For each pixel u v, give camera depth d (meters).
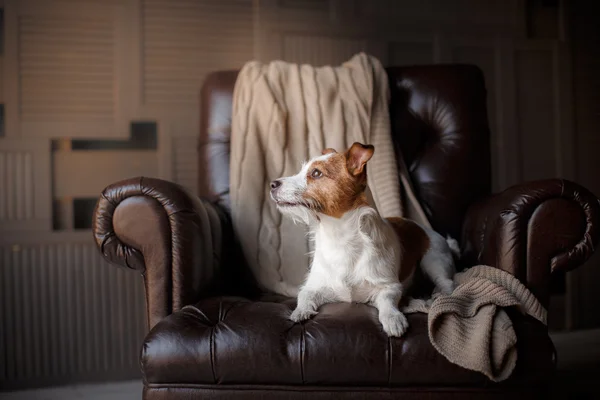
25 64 2.66
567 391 2.26
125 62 2.78
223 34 2.92
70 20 2.72
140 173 2.82
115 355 2.73
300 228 2.08
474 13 3.24
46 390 2.57
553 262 1.58
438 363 1.39
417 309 1.51
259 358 1.40
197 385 1.42
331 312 1.51
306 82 2.25
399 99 2.34
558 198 1.57
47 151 2.68
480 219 1.84
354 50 3.09
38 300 2.64
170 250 1.60
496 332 1.40
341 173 1.62
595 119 3.39
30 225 2.65
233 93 2.29
